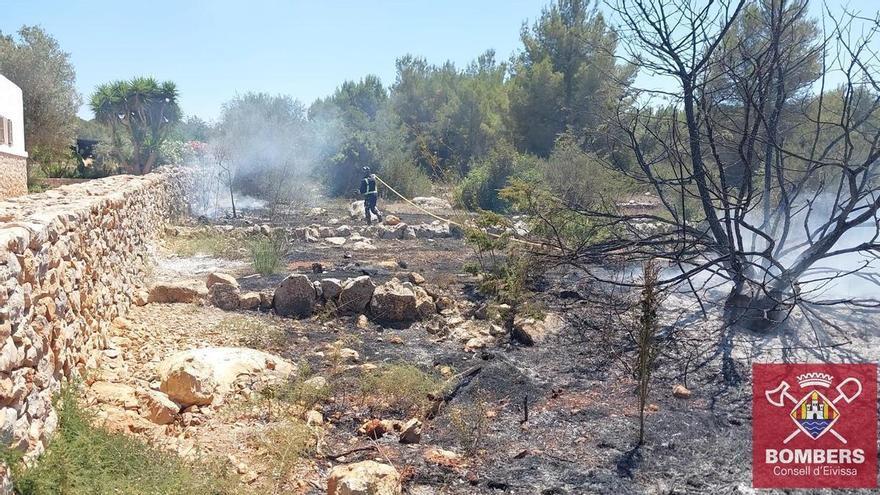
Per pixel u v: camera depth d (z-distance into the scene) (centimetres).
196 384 476
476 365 600
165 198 1310
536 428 482
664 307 762
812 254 673
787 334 667
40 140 2283
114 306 645
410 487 398
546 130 2498
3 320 317
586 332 692
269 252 1015
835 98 962
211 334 654
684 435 469
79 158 2605
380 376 549
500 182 1914
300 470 411
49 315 403
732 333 669
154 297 758
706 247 791
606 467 424
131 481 346
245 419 470
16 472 304
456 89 2911
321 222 1628
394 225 1502
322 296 773
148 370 541
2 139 1533
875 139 649
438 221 1548
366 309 765
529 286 841
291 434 429
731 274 753
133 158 2578
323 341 676
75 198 718
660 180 752
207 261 1058
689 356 615
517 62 2767
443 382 557
